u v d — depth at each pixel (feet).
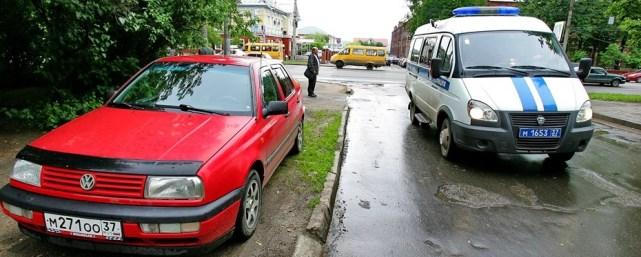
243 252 11.37
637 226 14.49
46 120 21.43
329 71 108.37
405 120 34.53
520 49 21.97
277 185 16.38
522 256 12.22
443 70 23.26
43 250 10.87
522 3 143.54
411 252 12.29
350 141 26.23
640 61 138.21
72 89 24.73
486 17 24.58
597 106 48.21
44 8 20.06
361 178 18.97
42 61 24.88
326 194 15.58
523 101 18.85
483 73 20.68
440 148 24.52
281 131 16.07
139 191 9.20
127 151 9.78
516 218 14.90
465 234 13.56
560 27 50.57
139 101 13.37
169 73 14.55
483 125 19.01
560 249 12.70
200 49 30.27
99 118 12.05
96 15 21.95
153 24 25.31
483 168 20.85
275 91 16.63
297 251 11.46
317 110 35.06
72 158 9.53
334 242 12.80
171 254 9.57
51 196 9.41
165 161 9.50
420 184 18.29
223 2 31.73
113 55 26.48
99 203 9.20
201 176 9.46
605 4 129.70
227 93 13.65
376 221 14.42
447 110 21.84
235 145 10.98
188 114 12.50
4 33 22.97
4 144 19.29
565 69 21.25
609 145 27.78
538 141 18.86
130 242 9.26
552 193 17.56
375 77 89.61
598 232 13.94
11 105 23.73
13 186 9.95
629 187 18.63
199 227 9.35
